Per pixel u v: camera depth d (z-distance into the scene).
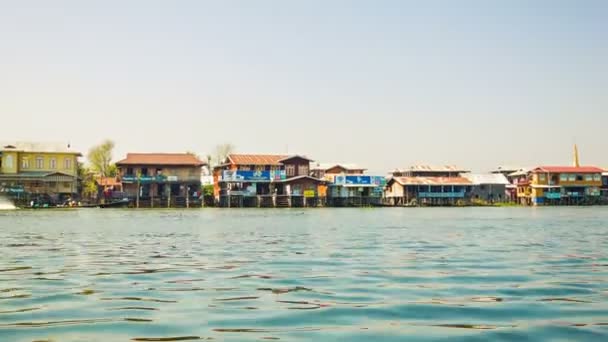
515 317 9.96
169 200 86.19
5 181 79.69
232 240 27.94
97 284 13.68
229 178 88.81
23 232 34.44
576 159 121.38
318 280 14.24
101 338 8.54
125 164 85.62
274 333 8.88
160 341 8.37
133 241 27.38
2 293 12.41
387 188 107.94
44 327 9.22
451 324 9.48
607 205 106.88
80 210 77.31
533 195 106.94
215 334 8.80
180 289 12.90
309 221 49.69
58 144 85.31
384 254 20.72
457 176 107.19
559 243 25.83
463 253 21.08
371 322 9.62
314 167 105.50
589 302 11.26
